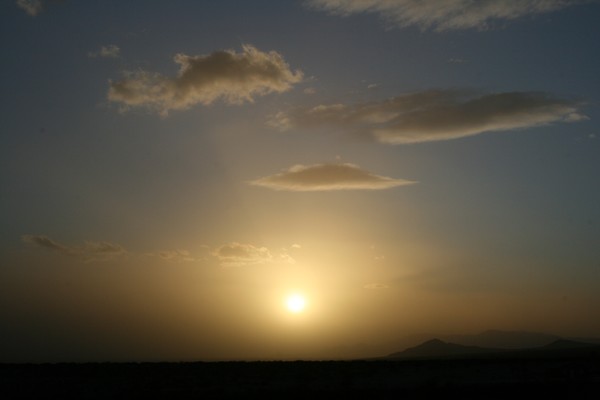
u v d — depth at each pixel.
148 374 54.59
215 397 40.16
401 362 65.12
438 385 45.78
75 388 45.81
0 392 44.03
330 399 39.34
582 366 58.34
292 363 65.44
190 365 62.78
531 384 44.16
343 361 68.38
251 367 60.91
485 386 43.69
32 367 59.97
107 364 63.59
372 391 41.97
